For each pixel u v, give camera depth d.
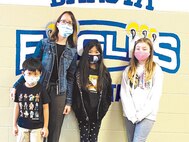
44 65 2.63
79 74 2.68
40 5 2.83
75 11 2.86
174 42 2.93
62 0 2.84
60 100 2.69
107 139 2.95
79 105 2.69
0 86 2.86
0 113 2.88
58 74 2.65
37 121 2.49
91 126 2.77
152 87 2.67
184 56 2.94
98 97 2.67
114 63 2.91
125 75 2.76
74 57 2.71
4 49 2.84
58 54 2.65
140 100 2.68
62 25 2.63
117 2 2.88
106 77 2.72
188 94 2.96
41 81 2.62
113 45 2.90
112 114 2.94
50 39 2.68
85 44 2.87
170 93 2.95
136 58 2.74
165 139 2.97
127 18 2.89
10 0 2.81
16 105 2.54
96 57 2.67
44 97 2.53
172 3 2.91
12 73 2.86
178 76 2.95
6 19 2.82
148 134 2.85
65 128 2.92
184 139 2.98
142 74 2.71
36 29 2.84
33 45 2.85
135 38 2.90
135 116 2.66
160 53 2.93
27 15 2.83
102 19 2.88
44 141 2.73
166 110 2.96
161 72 2.73
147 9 2.90
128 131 2.81
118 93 2.93
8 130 2.88
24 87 2.50
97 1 2.87
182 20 2.92
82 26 2.87
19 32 2.84
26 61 2.42
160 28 2.91
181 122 2.97
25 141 2.51
